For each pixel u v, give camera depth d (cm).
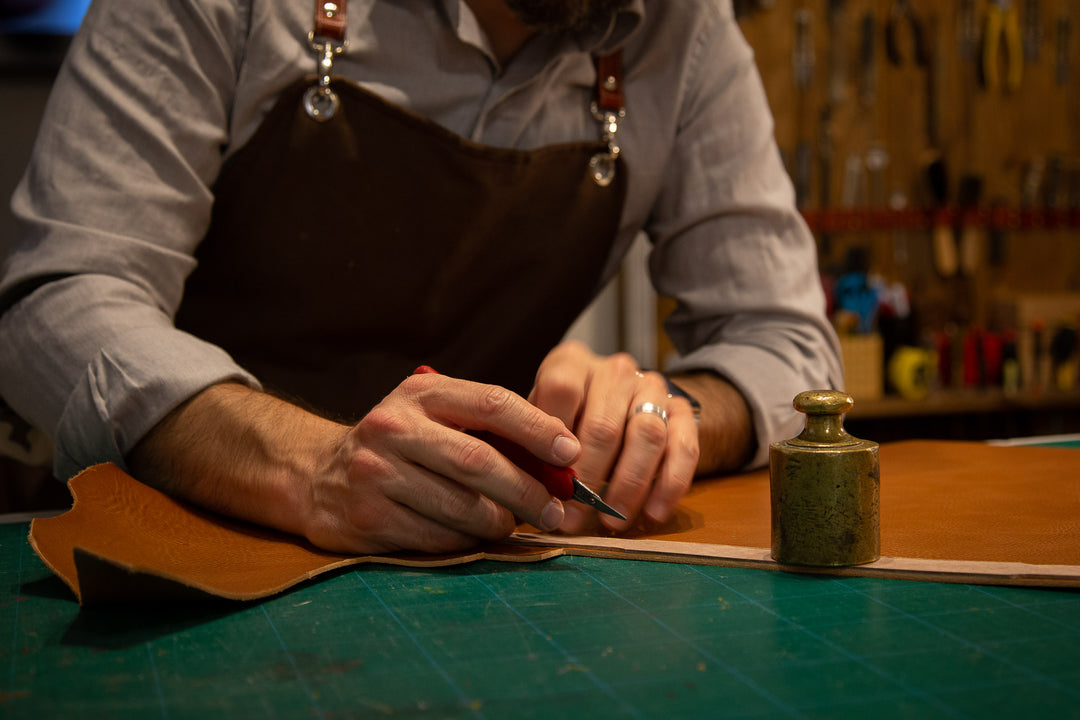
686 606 63
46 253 96
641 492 84
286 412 85
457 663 53
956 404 317
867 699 47
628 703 47
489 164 120
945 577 67
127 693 49
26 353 92
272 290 121
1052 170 374
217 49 107
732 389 115
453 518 74
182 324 123
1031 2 366
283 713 46
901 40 357
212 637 58
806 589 66
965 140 368
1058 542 74
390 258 121
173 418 86
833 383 130
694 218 134
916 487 98
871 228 353
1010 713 45
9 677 52
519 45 123
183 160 105
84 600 61
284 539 79
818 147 348
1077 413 356
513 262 129
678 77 131
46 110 104
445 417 75
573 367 90
